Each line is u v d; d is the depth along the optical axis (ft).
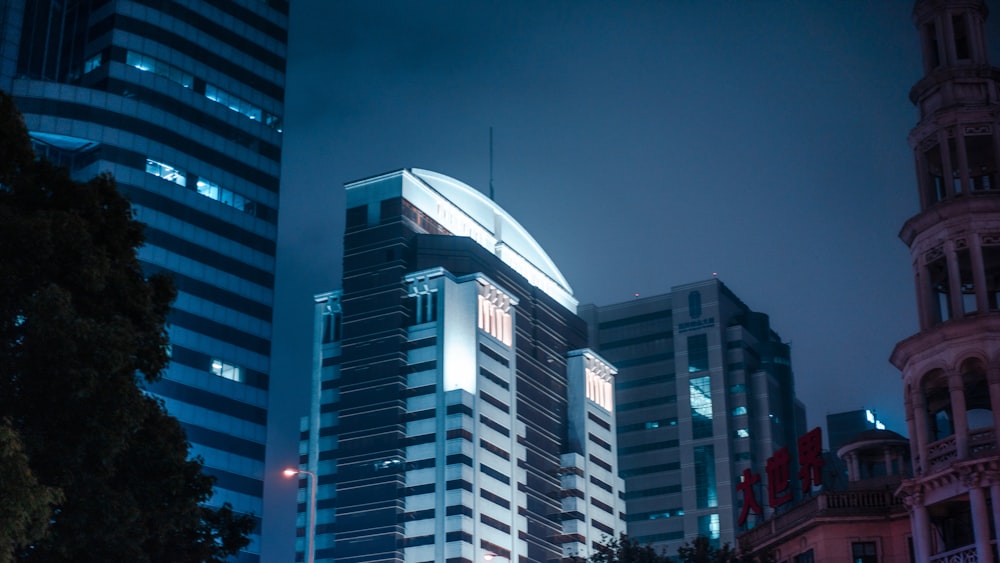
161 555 125.08
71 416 108.27
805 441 240.32
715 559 246.68
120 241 130.11
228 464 535.19
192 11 590.96
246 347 561.43
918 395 194.29
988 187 211.20
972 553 179.11
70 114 536.83
